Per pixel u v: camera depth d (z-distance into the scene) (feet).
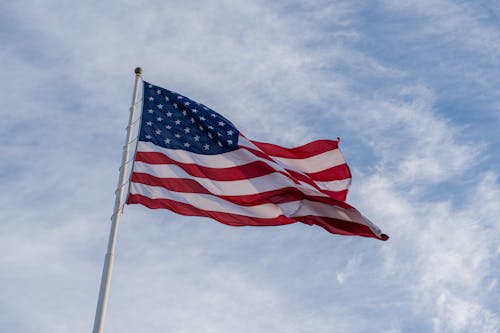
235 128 61.52
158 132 59.41
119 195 54.19
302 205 58.44
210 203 56.65
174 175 57.06
